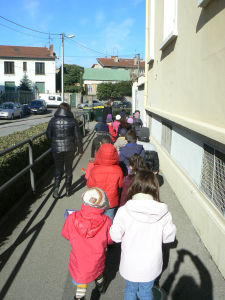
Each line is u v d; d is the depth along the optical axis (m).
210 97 3.94
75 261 2.59
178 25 5.72
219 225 3.44
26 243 3.93
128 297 2.46
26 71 49.31
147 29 10.48
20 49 50.94
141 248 2.37
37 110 33.94
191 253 3.75
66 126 5.31
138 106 15.20
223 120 3.50
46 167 7.51
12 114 27.20
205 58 4.13
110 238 2.66
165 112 7.04
